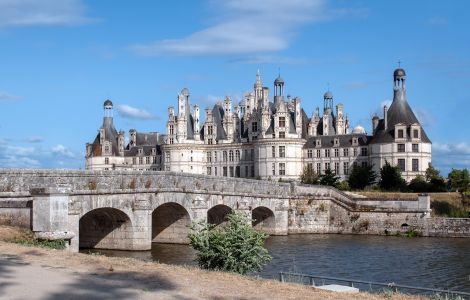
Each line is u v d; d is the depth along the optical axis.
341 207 80.69
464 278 45.28
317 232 80.69
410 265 51.19
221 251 30.03
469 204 86.69
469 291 40.12
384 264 51.59
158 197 54.50
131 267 23.69
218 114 157.88
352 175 115.69
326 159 137.38
